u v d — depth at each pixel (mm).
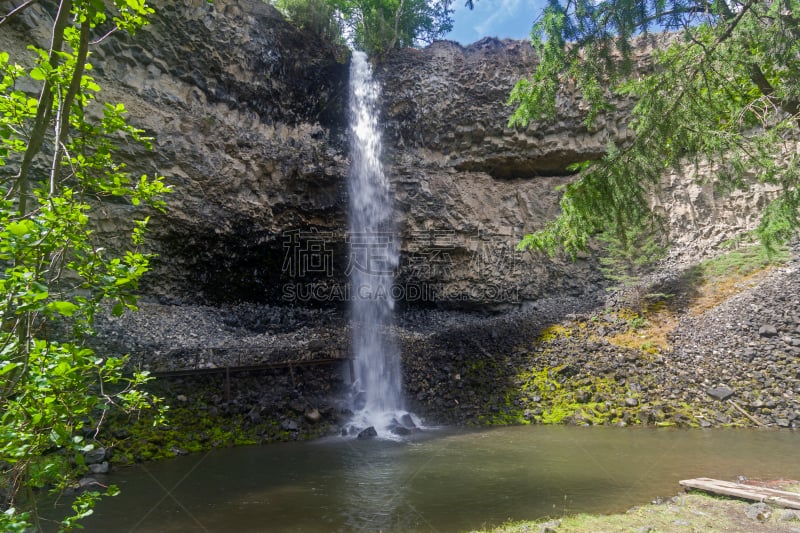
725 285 17359
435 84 21094
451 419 12656
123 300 2482
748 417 11508
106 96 13359
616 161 5914
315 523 5945
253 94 17578
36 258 2193
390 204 20812
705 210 20203
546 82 5949
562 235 6395
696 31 5559
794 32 5219
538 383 14047
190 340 14219
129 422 9797
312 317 19141
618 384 13422
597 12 5281
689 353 14359
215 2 16281
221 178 16359
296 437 10898
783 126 5422
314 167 18750
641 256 19078
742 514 5602
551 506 6262
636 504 6258
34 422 2090
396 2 22453
